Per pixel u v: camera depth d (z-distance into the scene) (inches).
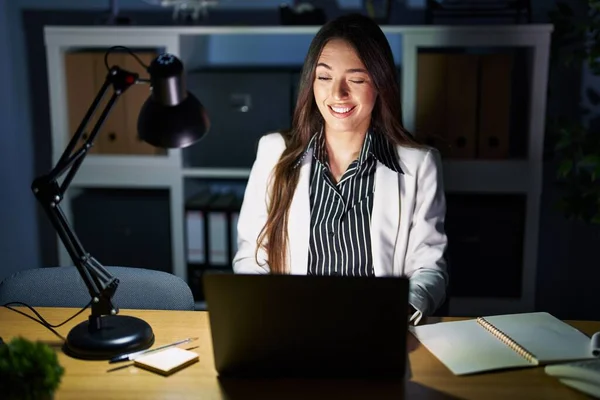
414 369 49.8
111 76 51.4
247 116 103.9
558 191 113.4
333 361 47.4
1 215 117.4
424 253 69.9
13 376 38.6
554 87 110.6
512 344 52.9
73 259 51.6
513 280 104.7
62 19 116.3
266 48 115.5
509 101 99.1
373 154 71.9
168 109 52.8
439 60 98.7
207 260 109.5
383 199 71.4
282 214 71.8
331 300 45.4
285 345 47.1
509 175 100.8
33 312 61.4
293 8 102.0
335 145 73.7
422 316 58.9
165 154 107.0
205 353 52.8
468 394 46.1
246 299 45.9
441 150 101.2
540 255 117.1
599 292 117.3
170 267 110.2
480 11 101.8
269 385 47.5
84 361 51.1
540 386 47.1
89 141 51.7
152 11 114.1
